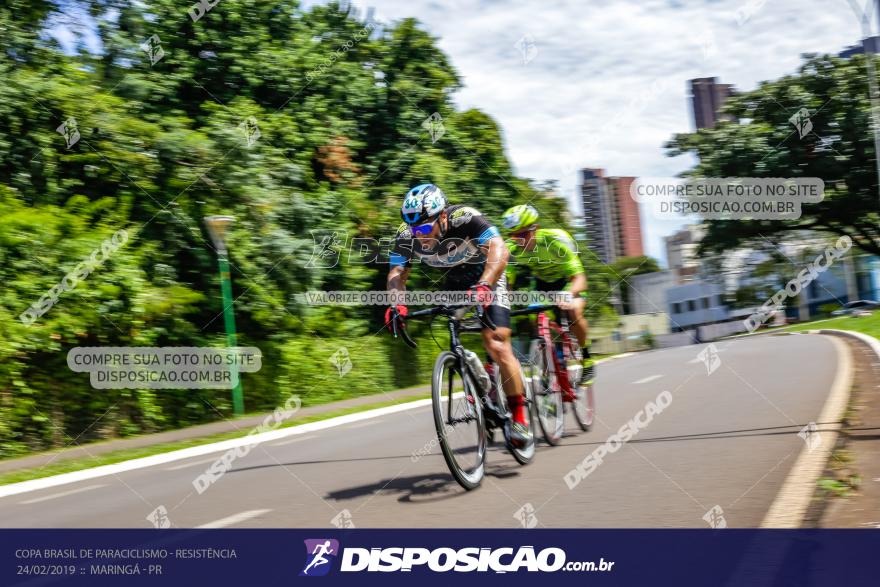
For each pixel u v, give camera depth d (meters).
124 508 4.93
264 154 15.09
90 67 14.10
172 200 13.13
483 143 20.59
